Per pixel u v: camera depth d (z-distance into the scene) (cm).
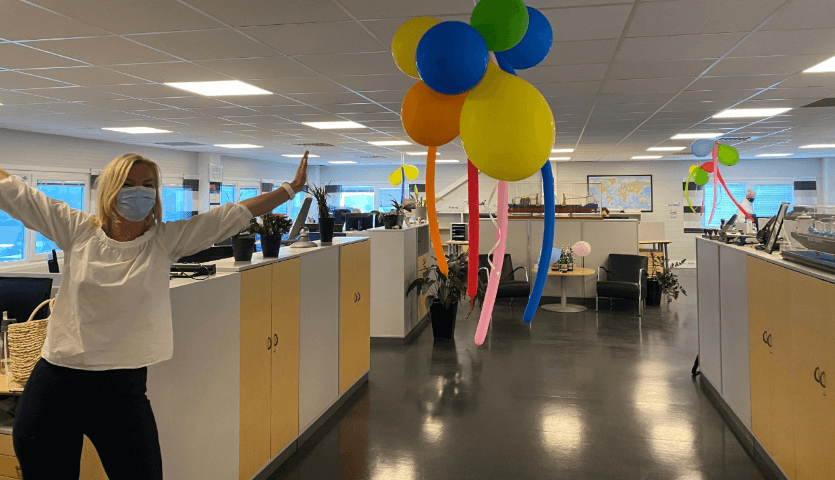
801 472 249
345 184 1706
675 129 852
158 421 200
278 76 495
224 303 245
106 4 316
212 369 235
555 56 433
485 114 119
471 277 144
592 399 406
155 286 155
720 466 297
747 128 843
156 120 748
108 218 155
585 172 1507
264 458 284
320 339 359
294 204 1630
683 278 1116
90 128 817
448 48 122
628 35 379
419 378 462
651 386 436
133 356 149
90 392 145
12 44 393
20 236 836
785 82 525
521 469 296
